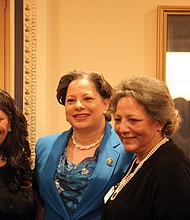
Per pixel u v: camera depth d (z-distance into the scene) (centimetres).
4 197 198
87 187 186
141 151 156
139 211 145
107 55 253
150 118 149
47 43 249
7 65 246
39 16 245
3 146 207
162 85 150
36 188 207
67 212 187
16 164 205
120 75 254
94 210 185
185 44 249
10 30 242
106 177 186
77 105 190
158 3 251
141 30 253
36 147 212
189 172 141
